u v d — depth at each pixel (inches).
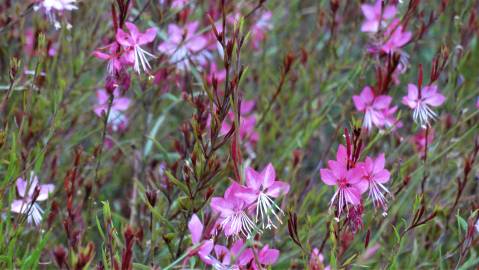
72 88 34.6
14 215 31.2
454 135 35.3
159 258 29.8
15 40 35.8
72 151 35.5
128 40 29.2
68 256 28.4
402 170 32.1
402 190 31.3
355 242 31.6
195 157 27.9
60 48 35.2
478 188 34.4
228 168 30.3
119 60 29.3
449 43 36.1
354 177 27.3
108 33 35.8
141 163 35.6
